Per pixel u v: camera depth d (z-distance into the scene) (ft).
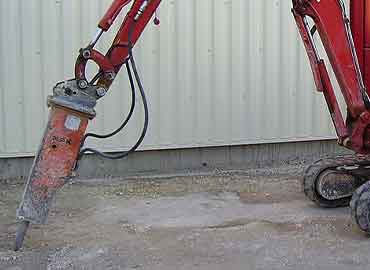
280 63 34.24
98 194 29.81
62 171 21.95
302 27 25.09
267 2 33.73
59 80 31.81
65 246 23.25
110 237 24.17
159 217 26.48
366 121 25.21
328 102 25.68
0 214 27.02
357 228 24.73
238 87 33.81
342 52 24.93
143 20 22.49
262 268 21.35
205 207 27.76
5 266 21.56
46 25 31.50
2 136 31.68
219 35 33.30
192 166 34.06
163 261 21.94
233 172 33.58
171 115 33.12
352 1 26.53
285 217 26.30
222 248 22.97
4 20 31.12
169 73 32.89
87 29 31.81
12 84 31.48
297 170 33.83
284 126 34.63
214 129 33.71
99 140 32.53
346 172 27.61
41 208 22.00
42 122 31.91
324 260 21.94
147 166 33.60
